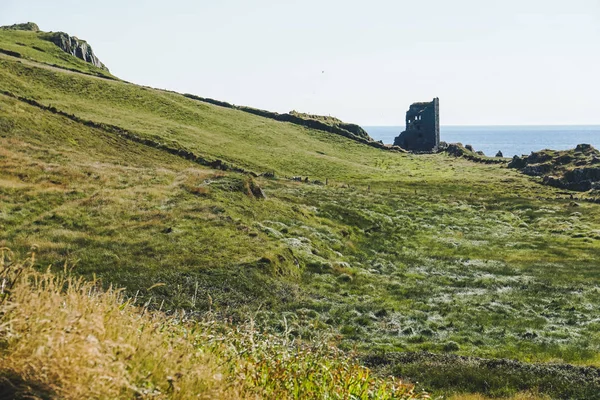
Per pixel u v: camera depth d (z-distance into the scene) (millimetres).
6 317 5371
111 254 29703
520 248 53594
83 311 5957
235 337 8734
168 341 7094
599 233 60406
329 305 29250
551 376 19406
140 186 47094
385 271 41188
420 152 170250
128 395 5152
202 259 31219
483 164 134500
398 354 21641
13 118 64250
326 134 148500
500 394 17812
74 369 4719
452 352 23766
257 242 36625
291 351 9008
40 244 29406
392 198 76875
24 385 4578
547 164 113625
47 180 44438
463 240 56219
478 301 33406
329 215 57344
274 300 28219
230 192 49844
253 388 6707
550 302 33750
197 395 5566
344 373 8398
